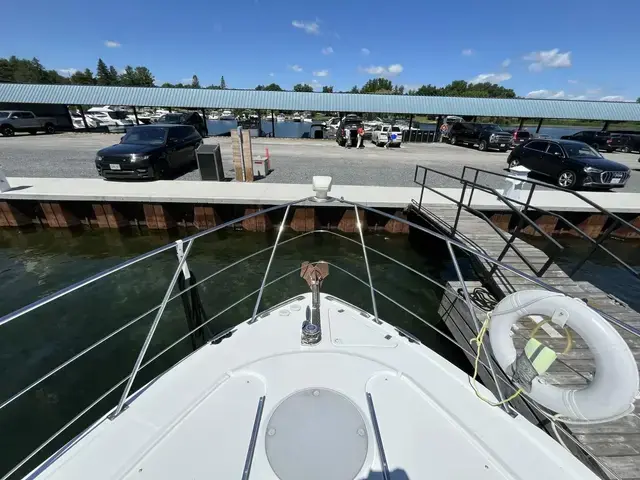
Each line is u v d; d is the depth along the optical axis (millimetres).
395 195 8336
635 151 19438
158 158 8898
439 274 6312
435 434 1632
